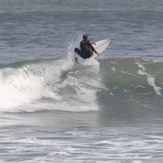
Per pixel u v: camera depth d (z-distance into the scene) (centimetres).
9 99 8931
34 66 9700
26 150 6041
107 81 10225
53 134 6856
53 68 9906
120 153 5925
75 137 6688
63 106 8888
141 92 10081
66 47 15662
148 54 14425
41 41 16850
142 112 8712
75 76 9988
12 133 6869
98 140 6519
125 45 16188
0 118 7912
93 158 5728
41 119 7900
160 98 9856
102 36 18588
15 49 15062
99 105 9175
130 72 10650
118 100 9600
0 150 6034
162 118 8188
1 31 19062
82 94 9575
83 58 10538
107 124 7631
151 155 5847
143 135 6812
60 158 5725
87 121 7844
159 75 10756
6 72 9281
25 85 9306
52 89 9500
